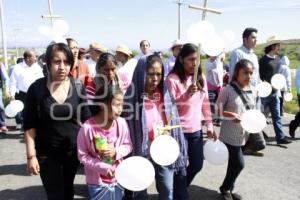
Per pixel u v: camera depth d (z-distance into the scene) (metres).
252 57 5.81
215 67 8.20
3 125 8.20
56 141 3.09
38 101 3.00
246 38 5.75
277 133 6.95
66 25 4.54
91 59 6.23
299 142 7.16
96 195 2.91
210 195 4.61
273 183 4.96
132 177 2.65
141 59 3.41
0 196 4.66
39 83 3.05
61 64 2.95
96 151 2.84
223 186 4.43
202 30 3.25
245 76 4.07
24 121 3.07
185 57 3.65
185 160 3.64
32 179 5.27
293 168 5.59
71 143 3.13
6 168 5.77
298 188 4.79
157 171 3.47
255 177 5.19
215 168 5.65
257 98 4.56
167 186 3.47
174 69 3.77
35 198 4.59
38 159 3.11
